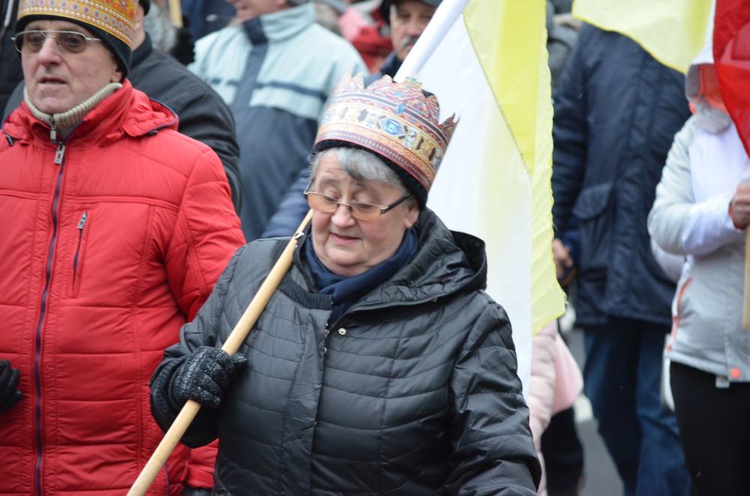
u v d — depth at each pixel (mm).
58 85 8289
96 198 8344
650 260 13258
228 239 8508
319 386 6906
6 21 10961
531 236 9547
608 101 13445
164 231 8367
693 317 10805
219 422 7250
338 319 7004
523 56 9562
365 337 6969
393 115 7012
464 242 7324
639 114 13312
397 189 6980
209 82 12969
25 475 8297
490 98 9578
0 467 8312
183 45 11711
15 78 10992
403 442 6824
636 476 13688
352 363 6930
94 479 8289
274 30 12656
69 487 8273
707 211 10609
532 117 9570
